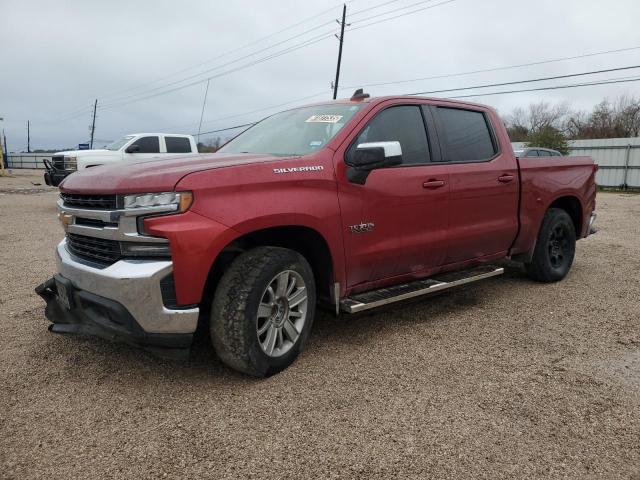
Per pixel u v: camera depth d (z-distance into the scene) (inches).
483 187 180.4
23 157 2235.5
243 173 121.6
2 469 92.7
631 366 137.9
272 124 175.8
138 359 139.8
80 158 491.5
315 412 112.7
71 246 135.4
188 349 117.9
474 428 106.7
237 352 120.7
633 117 1935.3
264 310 125.0
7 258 275.9
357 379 128.9
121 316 112.8
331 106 166.1
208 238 113.0
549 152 652.1
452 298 202.4
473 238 179.5
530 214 203.6
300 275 132.4
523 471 92.9
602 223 468.4
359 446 100.2
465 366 137.3
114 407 114.6
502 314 182.1
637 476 91.7
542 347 151.2
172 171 116.7
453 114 181.3
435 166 165.9
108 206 117.4
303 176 131.1
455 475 91.6
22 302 192.7
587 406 116.2
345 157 142.4
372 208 146.3
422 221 160.7
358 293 153.9
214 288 128.8
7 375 130.3
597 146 1197.1
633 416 112.0
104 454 97.3
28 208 556.7
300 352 137.0
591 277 238.5
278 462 95.2
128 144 534.0
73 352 144.6
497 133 194.9
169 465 94.2
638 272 249.6
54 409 113.7
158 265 111.1
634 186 1140.5
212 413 112.0
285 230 135.7
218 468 93.4
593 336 160.4
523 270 248.8
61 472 92.1
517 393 122.1
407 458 96.4
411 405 116.0
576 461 95.9
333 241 137.3
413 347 150.4
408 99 167.2
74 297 125.3
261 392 121.6
